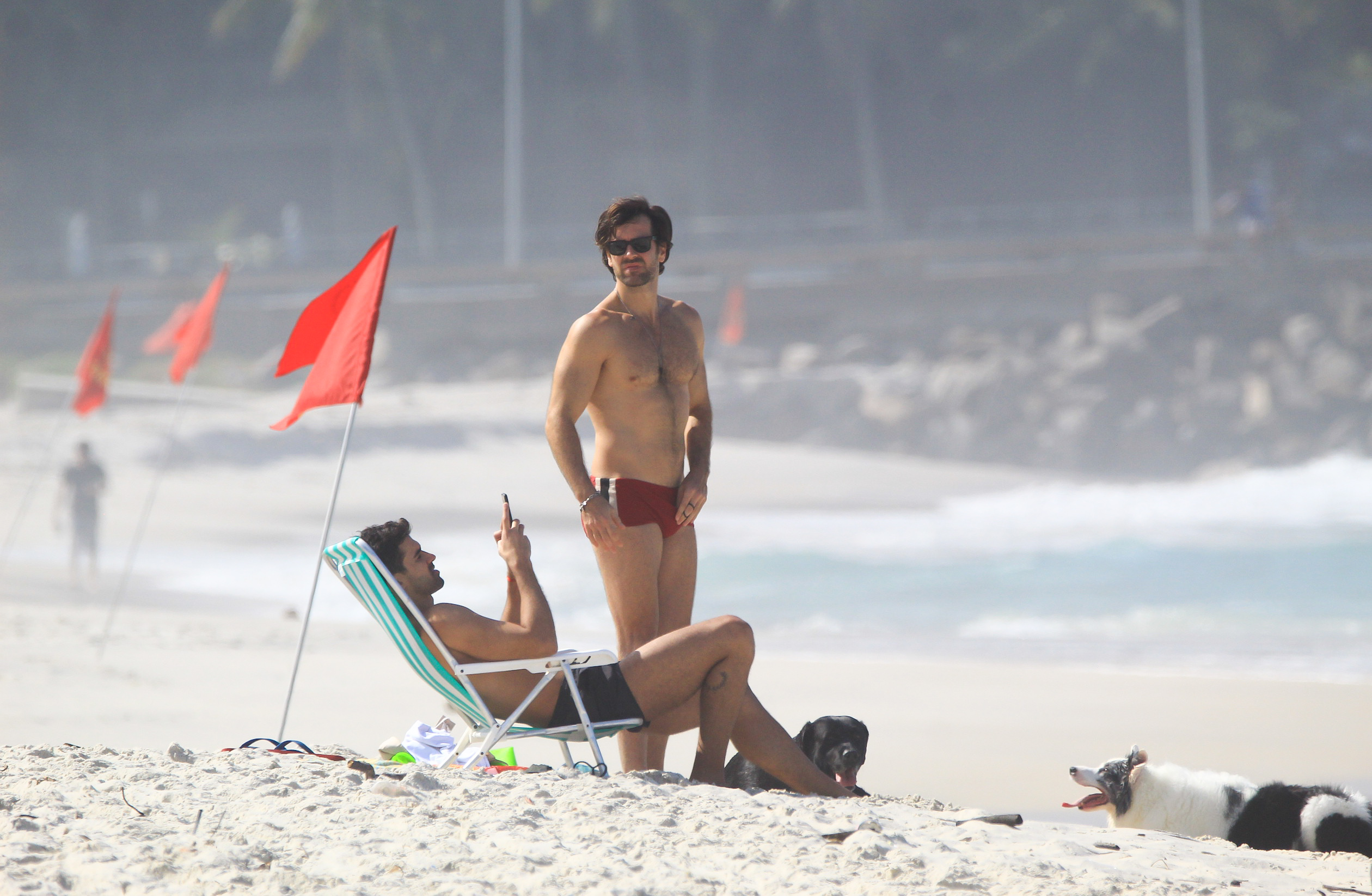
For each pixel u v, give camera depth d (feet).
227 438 355.15
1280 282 492.95
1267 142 650.02
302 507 294.25
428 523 277.85
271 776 51.08
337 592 182.19
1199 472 456.86
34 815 44.70
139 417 393.09
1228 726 97.04
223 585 188.85
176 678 102.83
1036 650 138.41
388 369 517.14
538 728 53.93
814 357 508.53
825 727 60.03
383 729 85.30
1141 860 48.03
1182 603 173.06
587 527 59.00
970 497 363.56
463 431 407.23
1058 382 478.18
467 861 41.65
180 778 50.65
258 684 101.86
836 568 210.79
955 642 144.97
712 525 292.20
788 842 45.19
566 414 60.03
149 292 550.77
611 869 41.39
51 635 124.06
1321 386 467.93
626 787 51.49
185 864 40.29
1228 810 60.70
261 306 530.27
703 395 65.00
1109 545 239.50
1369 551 223.30
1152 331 488.85
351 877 40.11
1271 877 46.78
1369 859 52.31
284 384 491.31
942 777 80.53
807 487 375.45
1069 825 57.93
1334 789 59.98
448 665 53.31
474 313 527.81
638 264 60.23
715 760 56.59
